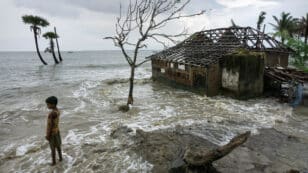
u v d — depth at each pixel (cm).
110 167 646
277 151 745
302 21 4244
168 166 609
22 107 1366
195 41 2330
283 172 586
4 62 6700
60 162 685
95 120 1106
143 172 612
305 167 640
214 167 596
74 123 1061
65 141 847
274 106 1369
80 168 649
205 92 1641
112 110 1291
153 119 1113
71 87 2092
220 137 863
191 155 560
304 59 2980
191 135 855
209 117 1136
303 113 1219
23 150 784
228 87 1609
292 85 1420
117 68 4481
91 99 1574
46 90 1933
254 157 673
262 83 1589
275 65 2095
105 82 2402
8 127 1027
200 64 1648
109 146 786
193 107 1346
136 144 776
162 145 730
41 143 841
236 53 1597
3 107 1371
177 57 2027
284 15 4328
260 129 962
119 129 931
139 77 2950
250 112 1233
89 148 775
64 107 1358
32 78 2834
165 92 1839
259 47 1977
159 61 2317
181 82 1933
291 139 850
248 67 1517
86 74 3375
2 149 796
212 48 1906
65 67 4634
